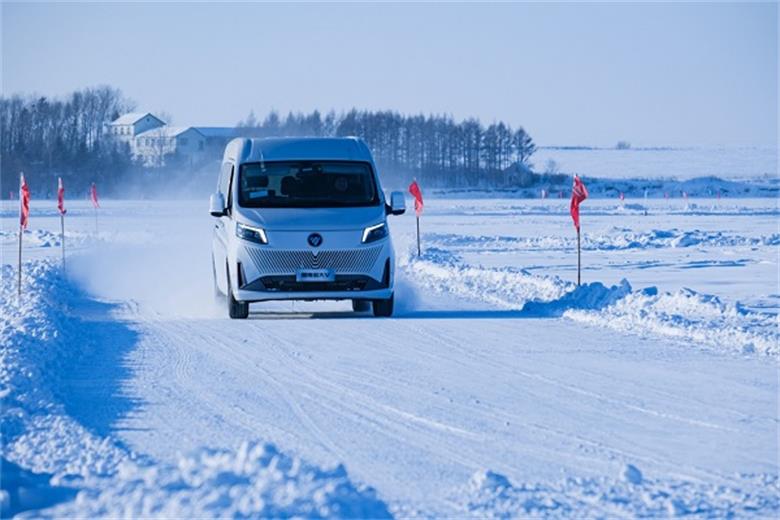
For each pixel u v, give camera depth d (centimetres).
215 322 2212
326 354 1762
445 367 1631
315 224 2239
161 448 1128
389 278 2269
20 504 905
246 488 834
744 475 1030
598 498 941
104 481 961
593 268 3647
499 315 2311
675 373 1576
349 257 2233
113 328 2108
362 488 906
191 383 1509
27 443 1122
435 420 1271
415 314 2355
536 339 1925
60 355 1720
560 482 991
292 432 1210
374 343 1886
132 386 1486
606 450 1129
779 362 1670
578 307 2312
